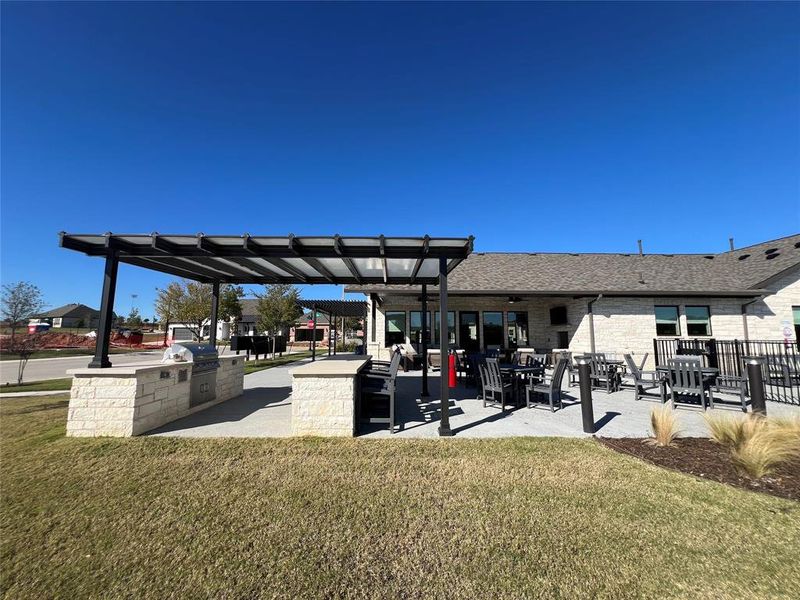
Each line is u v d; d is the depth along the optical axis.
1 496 3.31
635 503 3.15
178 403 6.21
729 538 2.62
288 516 2.95
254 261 6.86
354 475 3.78
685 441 4.84
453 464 4.08
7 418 6.34
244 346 17.66
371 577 2.22
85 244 5.57
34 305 23.25
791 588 2.10
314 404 5.25
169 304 26.84
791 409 6.94
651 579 2.18
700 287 13.59
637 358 13.24
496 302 15.20
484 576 2.22
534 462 4.13
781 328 13.53
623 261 16.64
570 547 2.52
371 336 14.66
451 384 10.27
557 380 7.20
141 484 3.56
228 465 4.05
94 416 5.14
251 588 2.12
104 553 2.46
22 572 2.27
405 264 6.93
